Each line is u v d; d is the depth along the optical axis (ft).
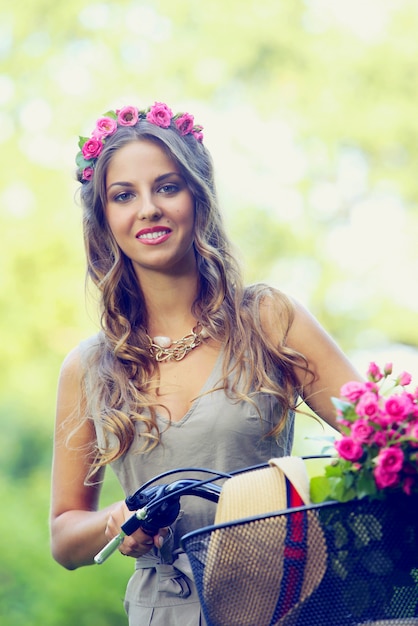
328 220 43.32
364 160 43.27
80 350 10.07
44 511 34.53
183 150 9.70
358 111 42.04
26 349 43.16
